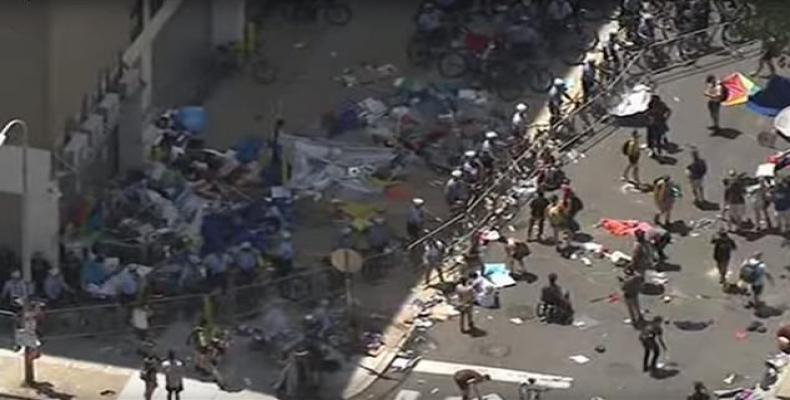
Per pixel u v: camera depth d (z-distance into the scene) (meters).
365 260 186.38
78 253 184.12
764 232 191.88
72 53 186.38
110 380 172.88
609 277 186.00
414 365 174.75
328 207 196.00
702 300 182.88
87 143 188.12
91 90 190.50
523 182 197.75
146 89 199.38
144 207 190.62
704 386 170.38
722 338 177.75
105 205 190.00
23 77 183.00
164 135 199.88
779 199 191.88
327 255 188.38
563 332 178.88
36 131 183.50
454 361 175.50
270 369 173.88
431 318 180.62
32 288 179.00
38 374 173.12
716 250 183.50
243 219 190.12
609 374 173.50
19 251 184.12
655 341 173.12
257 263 183.88
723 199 197.25
